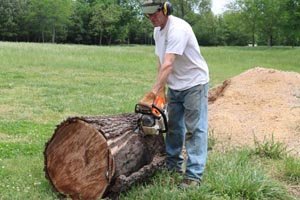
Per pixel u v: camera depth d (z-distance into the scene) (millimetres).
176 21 3553
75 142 3525
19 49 22047
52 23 55562
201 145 3777
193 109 3723
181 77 3717
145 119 3518
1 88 10281
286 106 6441
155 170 3906
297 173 4246
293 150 5125
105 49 28328
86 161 3486
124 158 3498
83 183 3500
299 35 25953
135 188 3654
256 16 45781
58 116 7348
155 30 3684
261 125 5930
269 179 3980
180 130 3953
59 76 13250
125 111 7801
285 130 5754
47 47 25844
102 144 3418
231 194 3654
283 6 26406
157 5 3471
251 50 36406
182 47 3498
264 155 4902
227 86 7508
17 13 54562
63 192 3580
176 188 3707
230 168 4156
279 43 55188
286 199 3756
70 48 26734
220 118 6180
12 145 5180
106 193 3477
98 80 12672
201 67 3707
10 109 7777
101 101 8867
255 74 7602
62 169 3572
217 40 61375
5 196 3523
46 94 9641
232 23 51000
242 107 6543
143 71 15898
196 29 60281
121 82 12445
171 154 4039
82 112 7727
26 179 3932
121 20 58438
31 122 6754
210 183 3781
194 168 3764
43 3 54469
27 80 11898
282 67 20250
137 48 34031
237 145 5305
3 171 4141
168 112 3896
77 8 57625
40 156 4672
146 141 3799
